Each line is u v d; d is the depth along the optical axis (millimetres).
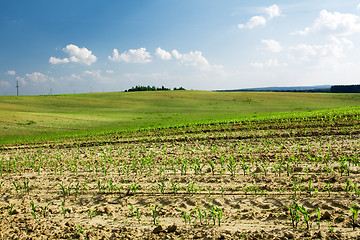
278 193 7941
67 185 10125
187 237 5797
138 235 6027
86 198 8664
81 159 15156
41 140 25531
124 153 16391
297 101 64625
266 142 16812
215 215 6750
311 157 11914
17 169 13430
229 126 25969
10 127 34031
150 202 7992
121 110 57344
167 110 56469
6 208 8109
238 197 7879
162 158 13898
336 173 9383
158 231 6117
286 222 6184
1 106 56625
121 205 7922
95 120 41000
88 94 83875
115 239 5855
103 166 12906
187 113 50969
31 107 58500
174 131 25766
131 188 9203
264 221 6340
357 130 18359
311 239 5309
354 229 5602
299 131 19938
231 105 61219
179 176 10398
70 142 23156
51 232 6324
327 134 18000
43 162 14992
